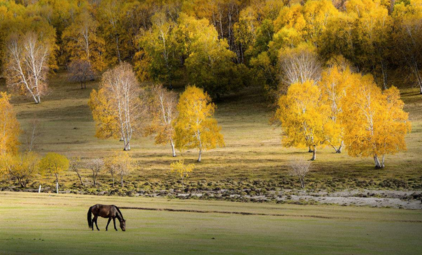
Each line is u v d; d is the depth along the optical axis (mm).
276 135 94062
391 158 70562
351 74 89125
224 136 96125
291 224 34438
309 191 55750
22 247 23984
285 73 104125
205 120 78562
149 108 95812
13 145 81812
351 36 116062
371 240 28469
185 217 37094
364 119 65875
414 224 35031
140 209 41781
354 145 66125
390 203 47562
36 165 67688
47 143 95188
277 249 25281
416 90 109375
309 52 102500
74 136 101438
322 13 124250
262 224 34188
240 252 24188
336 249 25672
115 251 23438
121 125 89250
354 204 47625
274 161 74375
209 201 50156
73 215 36438
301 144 73625
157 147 91875
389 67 125875
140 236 28078
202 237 28375
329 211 42125
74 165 69000
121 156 66875
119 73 94250
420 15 110875
